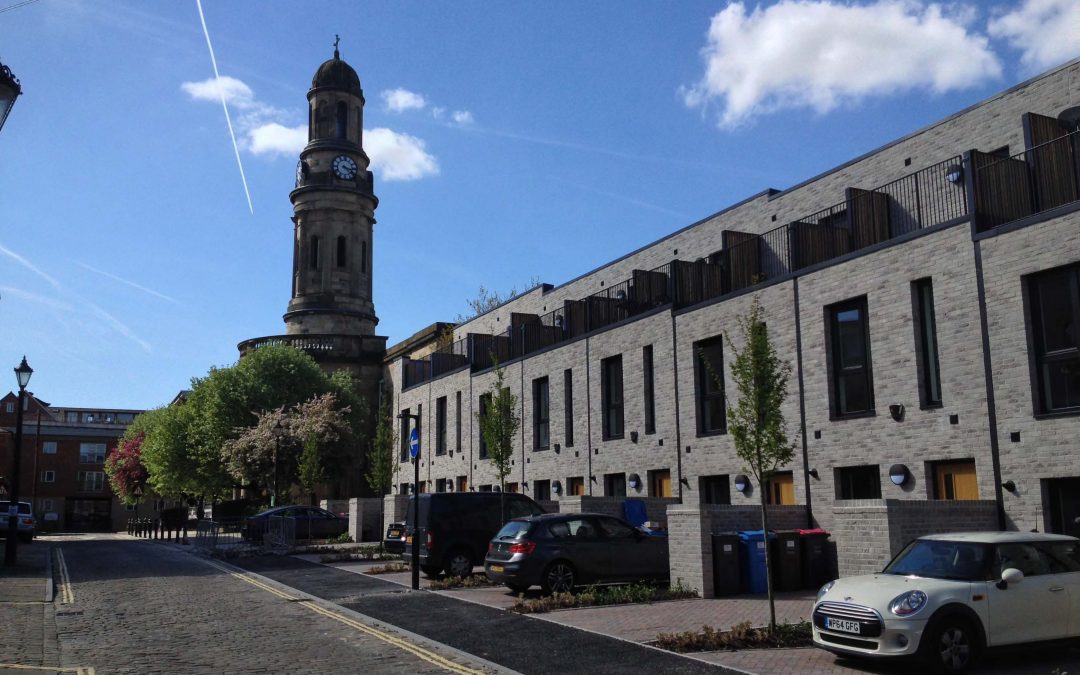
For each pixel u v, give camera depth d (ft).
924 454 52.65
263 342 193.98
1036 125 53.16
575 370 88.79
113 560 92.38
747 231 79.56
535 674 31.81
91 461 279.90
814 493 59.72
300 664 34.19
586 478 85.56
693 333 72.33
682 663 32.91
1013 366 48.08
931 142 64.54
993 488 48.52
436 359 123.24
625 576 52.90
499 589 56.90
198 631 42.68
